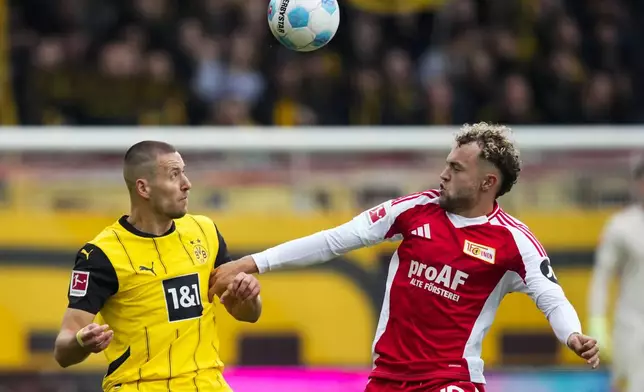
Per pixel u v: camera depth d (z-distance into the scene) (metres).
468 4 37.19
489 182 17.52
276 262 17.73
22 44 35.28
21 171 28.44
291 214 28.89
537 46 36.88
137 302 16.77
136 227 17.20
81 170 28.62
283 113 34.47
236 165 28.94
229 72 34.59
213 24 35.66
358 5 36.44
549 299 17.17
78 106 34.00
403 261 17.66
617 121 36.88
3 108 34.72
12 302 28.25
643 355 28.19
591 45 38.25
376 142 29.09
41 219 28.45
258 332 28.73
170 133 28.91
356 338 28.95
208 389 16.98
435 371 17.17
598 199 29.69
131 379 16.67
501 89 35.47
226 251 18.05
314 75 34.84
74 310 16.48
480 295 17.41
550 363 29.12
